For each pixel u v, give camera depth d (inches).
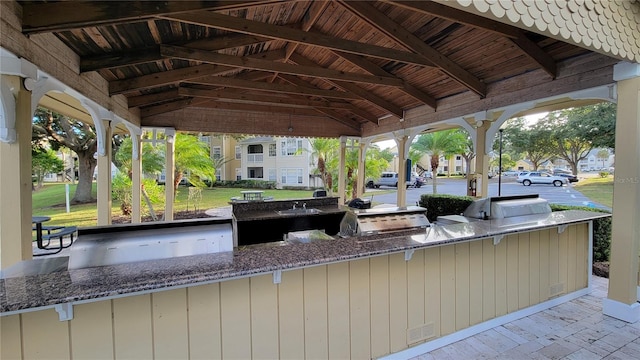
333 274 75.8
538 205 130.0
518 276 109.6
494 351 89.6
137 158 225.1
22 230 81.0
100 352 55.1
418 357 87.0
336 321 76.5
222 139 839.1
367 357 80.9
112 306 55.6
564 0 78.7
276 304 69.3
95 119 145.6
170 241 63.7
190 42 130.0
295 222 145.8
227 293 64.5
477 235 88.9
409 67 172.7
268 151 772.6
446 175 980.6
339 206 163.5
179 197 516.4
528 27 72.5
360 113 274.5
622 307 106.4
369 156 452.1
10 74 76.9
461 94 188.2
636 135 102.8
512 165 788.6
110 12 83.1
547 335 98.0
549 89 138.9
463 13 107.8
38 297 43.9
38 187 535.8
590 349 89.7
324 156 452.8
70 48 109.8
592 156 739.4
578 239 127.6
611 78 115.8
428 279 90.1
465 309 97.4
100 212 154.9
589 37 84.3
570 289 124.8
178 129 245.6
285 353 70.7
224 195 579.5
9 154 79.4
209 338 63.2
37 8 79.3
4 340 49.3
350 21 144.5
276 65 151.0
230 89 224.4
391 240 81.9
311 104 254.8
